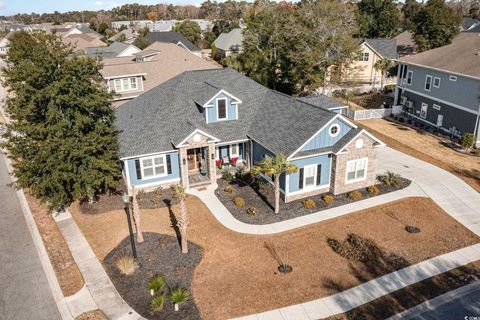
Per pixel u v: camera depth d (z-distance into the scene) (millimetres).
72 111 23234
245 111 31891
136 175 27219
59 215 25359
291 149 25281
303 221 23984
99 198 27172
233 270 19719
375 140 26781
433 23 57156
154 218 24516
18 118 22484
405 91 44906
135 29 128500
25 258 21250
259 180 28141
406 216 24766
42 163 22500
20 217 25766
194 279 19078
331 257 20750
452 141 37125
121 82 43094
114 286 18766
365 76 61375
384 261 20500
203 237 22469
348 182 27375
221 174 30266
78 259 20891
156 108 30172
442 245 21906
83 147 23453
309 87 48750
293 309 17203
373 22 83875
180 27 107875
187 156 30297
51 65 21969
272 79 51969
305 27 48062
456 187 28375
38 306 17688
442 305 17375
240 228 23281
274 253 21016
